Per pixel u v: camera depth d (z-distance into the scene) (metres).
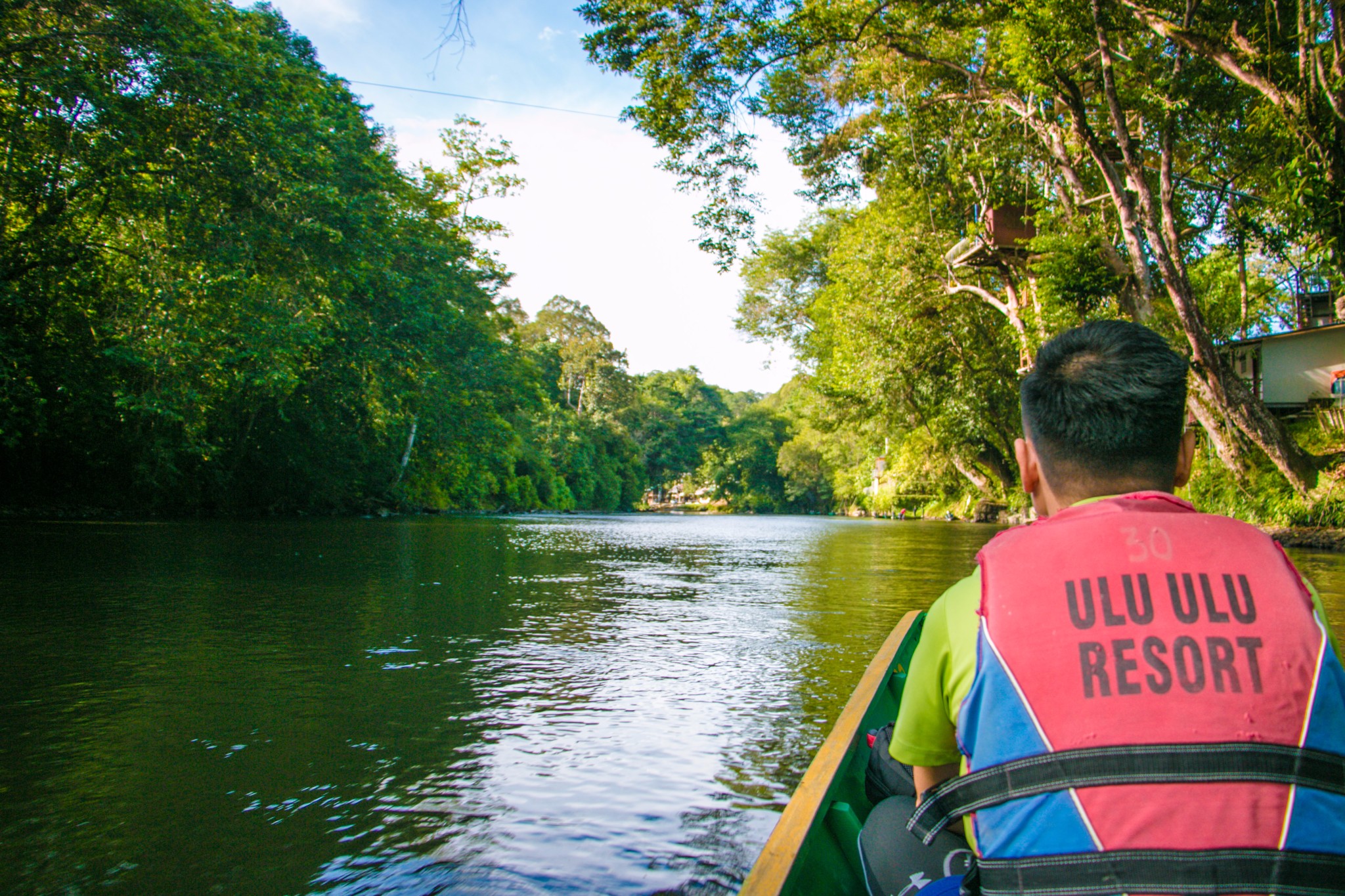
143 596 7.18
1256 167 16.00
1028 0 12.83
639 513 62.31
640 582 9.35
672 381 95.75
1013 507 29.88
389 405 26.97
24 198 15.59
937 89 18.30
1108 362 1.21
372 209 21.80
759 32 14.27
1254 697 0.96
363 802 2.79
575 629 6.09
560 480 60.19
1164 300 17.30
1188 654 0.98
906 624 3.53
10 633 5.53
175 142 15.84
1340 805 0.94
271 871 2.30
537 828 2.59
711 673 4.70
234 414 22.08
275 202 17.48
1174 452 1.20
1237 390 14.45
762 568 11.43
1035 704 1.01
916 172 20.25
